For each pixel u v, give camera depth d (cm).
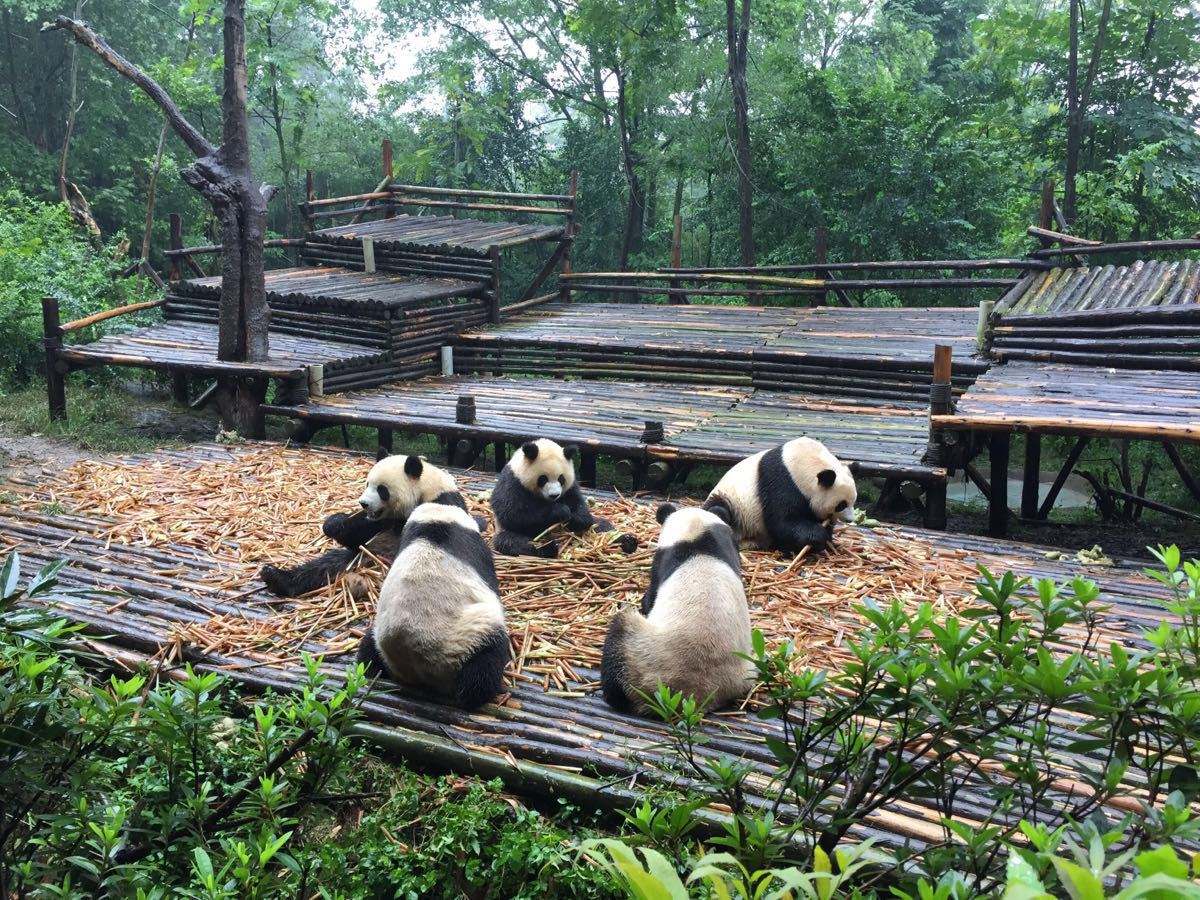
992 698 240
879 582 644
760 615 590
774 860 242
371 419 1009
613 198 2292
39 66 2342
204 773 394
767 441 904
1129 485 1084
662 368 1222
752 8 1991
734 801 280
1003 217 1752
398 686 501
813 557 684
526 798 442
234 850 296
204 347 1183
